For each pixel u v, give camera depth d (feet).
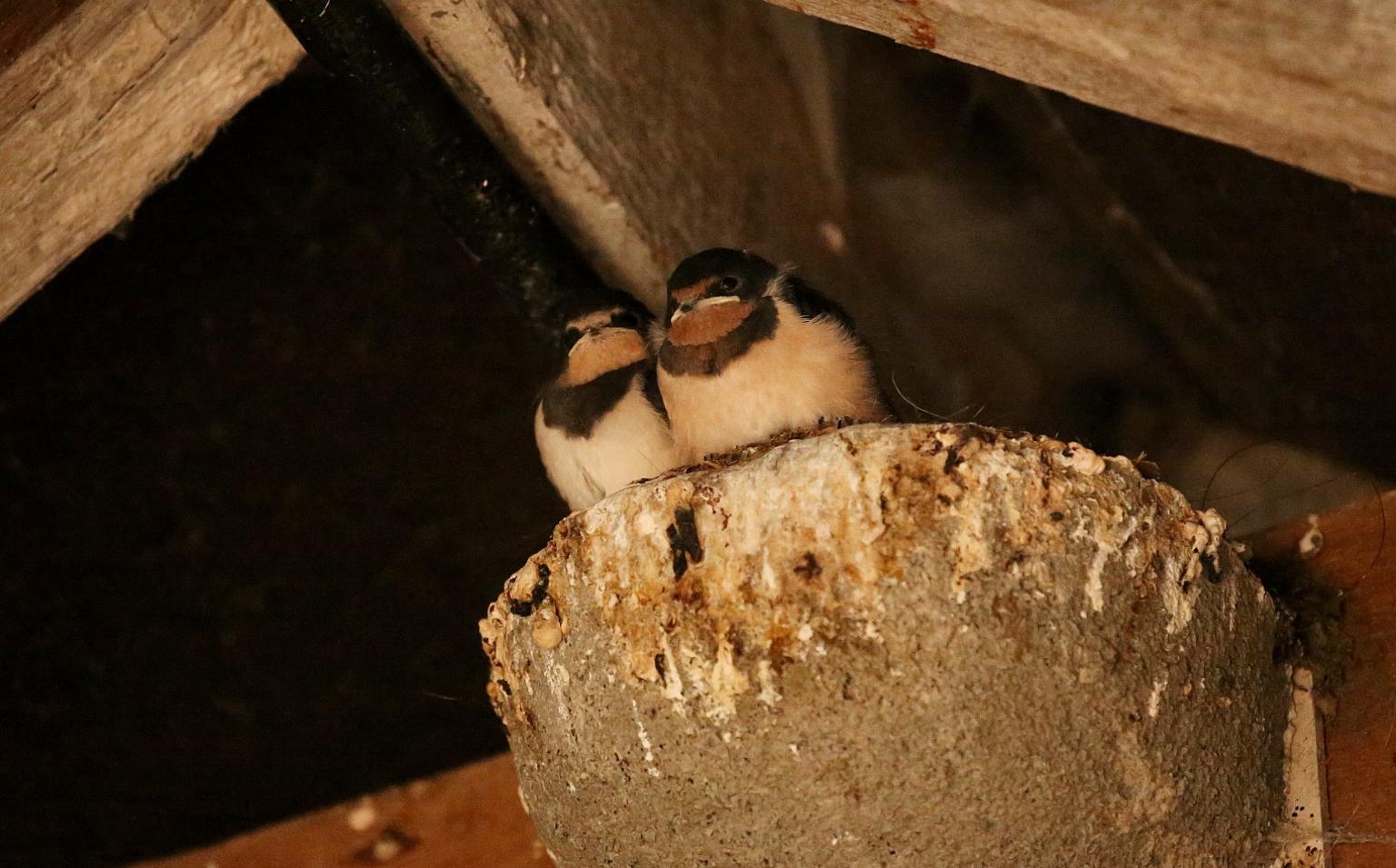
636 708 18.08
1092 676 17.17
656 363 24.13
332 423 29.78
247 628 32.32
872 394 22.71
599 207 24.18
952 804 17.08
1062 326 36.29
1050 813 17.15
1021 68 17.78
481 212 23.75
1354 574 20.30
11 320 26.35
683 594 18.03
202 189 25.48
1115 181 30.83
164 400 28.66
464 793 25.95
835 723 17.13
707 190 27.09
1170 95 17.06
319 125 24.91
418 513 31.37
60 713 32.83
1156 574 17.74
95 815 35.37
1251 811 18.47
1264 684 18.89
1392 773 19.02
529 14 22.52
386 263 27.68
